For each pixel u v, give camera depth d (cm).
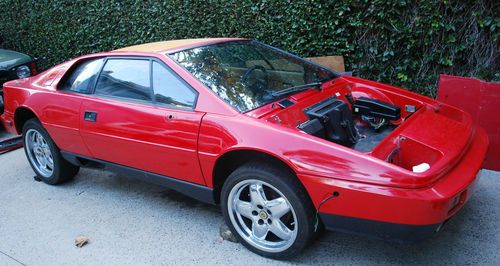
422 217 229
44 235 359
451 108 343
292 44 575
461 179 247
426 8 470
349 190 244
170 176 339
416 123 310
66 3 819
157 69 340
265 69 361
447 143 279
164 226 357
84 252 329
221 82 323
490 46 460
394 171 235
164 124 321
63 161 441
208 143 297
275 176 273
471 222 325
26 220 388
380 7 494
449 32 475
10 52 707
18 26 924
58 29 858
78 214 391
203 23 654
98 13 780
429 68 500
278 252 292
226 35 636
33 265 318
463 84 409
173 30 694
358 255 297
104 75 379
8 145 589
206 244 326
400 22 492
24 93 443
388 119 351
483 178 393
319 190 254
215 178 310
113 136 358
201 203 393
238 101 306
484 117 400
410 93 369
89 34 814
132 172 367
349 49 534
